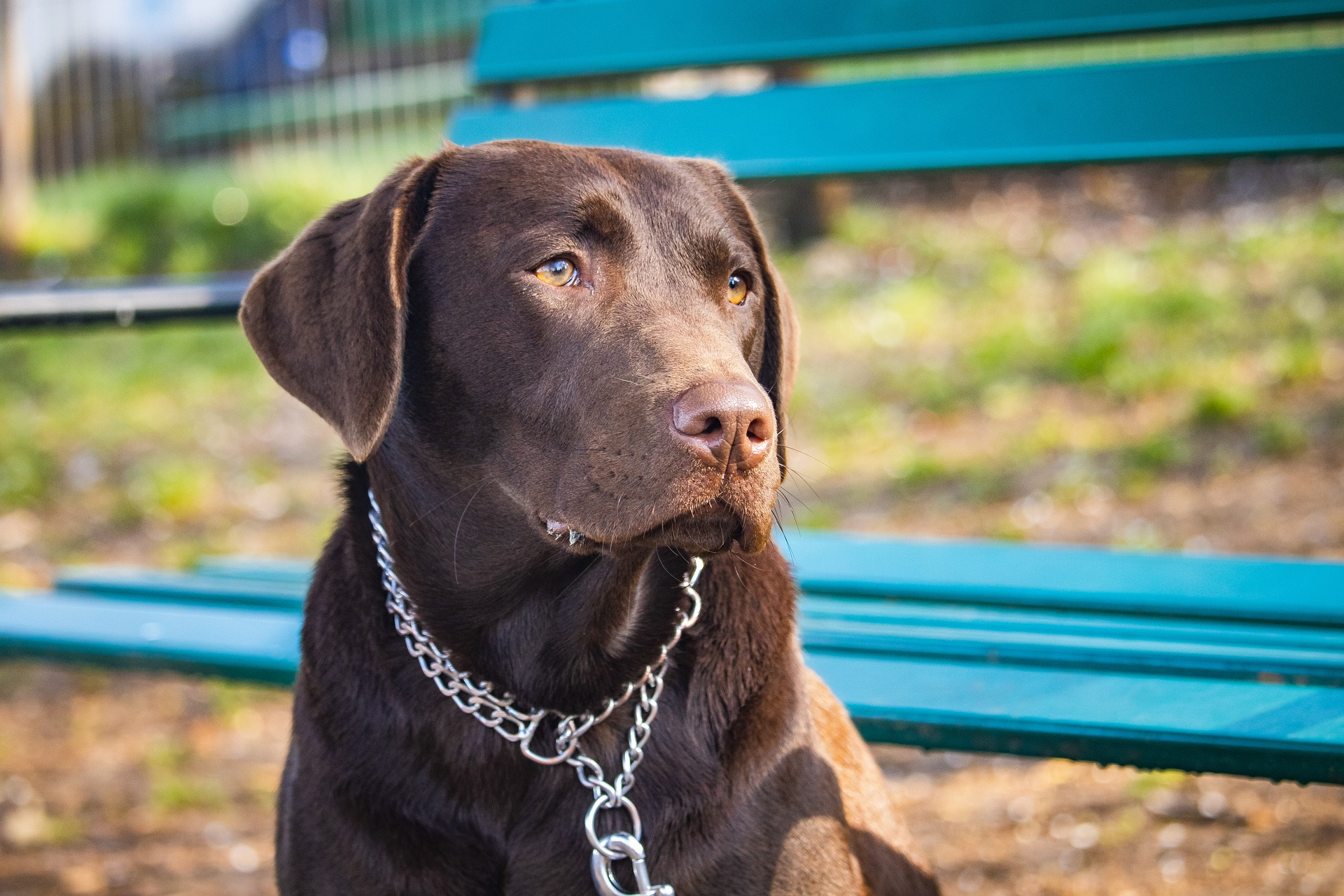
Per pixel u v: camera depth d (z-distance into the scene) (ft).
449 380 7.62
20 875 13.80
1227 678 8.03
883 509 20.72
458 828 7.39
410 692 7.52
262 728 17.20
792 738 7.59
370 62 41.68
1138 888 11.77
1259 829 12.40
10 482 26.04
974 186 36.96
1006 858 12.56
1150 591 9.55
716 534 6.77
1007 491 20.61
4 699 18.37
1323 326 24.04
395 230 7.41
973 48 13.14
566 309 7.32
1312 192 31.96
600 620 7.48
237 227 38.14
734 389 6.54
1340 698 7.61
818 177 13.14
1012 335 26.35
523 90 15.17
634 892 7.29
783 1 13.67
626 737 7.58
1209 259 28.66
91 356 32.63
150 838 14.49
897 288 30.83
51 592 12.50
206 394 30.14
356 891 7.36
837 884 7.54
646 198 7.67
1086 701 7.89
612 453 6.79
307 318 7.55
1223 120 11.84
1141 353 24.54
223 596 11.40
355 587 7.84
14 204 38.17
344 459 8.42
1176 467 20.30
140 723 17.46
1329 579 9.61
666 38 14.15
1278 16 11.93
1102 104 12.27
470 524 7.64
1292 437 20.18
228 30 43.70
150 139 44.04
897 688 8.36
